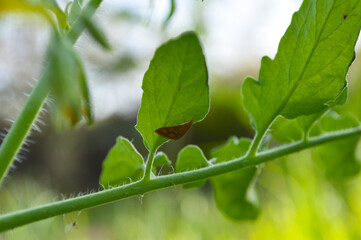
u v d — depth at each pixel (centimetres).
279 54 30
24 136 27
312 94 30
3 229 27
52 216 27
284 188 74
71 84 23
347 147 40
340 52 29
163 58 27
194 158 33
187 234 81
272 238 67
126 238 87
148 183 28
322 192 64
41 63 26
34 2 22
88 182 247
